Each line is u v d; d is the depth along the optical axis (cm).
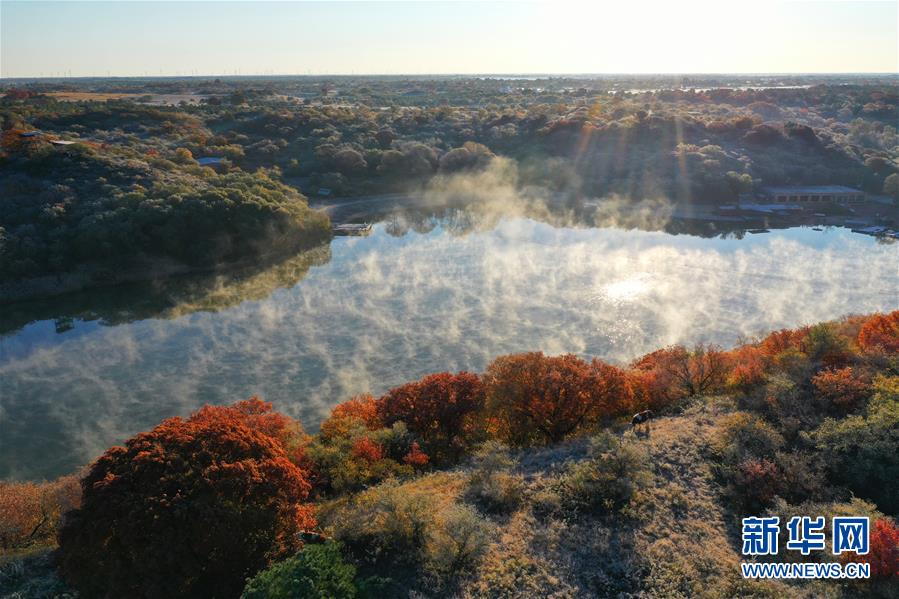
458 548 2758
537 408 4669
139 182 12350
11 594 2945
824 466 3212
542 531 2972
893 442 3183
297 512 3164
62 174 12094
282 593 2383
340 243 12825
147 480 2980
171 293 10056
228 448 3266
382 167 17788
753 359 5016
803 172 16962
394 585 2619
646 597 2514
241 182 13338
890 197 16062
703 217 14450
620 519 3041
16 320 9075
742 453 3456
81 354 7988
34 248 10038
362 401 5694
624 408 4834
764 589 2491
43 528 3847
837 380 3944
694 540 2872
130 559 2766
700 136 19262
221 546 2873
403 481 3866
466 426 5012
